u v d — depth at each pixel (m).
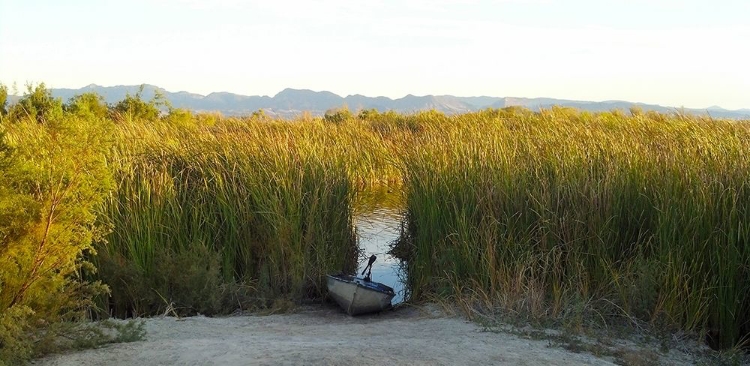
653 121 16.94
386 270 13.84
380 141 22.23
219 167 13.21
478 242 11.41
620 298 10.05
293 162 13.46
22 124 13.87
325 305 12.29
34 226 8.24
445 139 14.76
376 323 10.43
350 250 13.50
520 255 10.84
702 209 9.88
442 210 12.15
